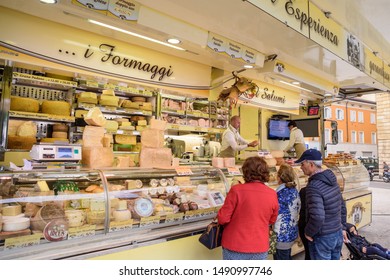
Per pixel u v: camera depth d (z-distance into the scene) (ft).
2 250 5.55
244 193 6.82
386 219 20.20
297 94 21.36
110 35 11.97
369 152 68.49
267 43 11.09
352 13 10.57
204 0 8.11
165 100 19.10
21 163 12.89
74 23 10.87
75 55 11.25
